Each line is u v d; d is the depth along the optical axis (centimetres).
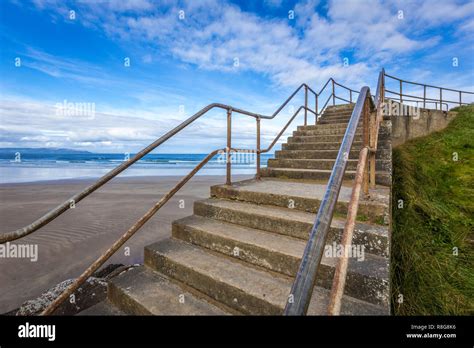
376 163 316
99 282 288
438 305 213
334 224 200
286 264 181
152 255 226
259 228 234
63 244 463
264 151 398
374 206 203
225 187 307
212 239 225
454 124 678
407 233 288
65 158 4403
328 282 167
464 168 427
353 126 142
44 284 329
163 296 186
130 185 1308
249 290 165
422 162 464
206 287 184
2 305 284
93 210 717
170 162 3559
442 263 258
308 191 279
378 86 328
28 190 1103
